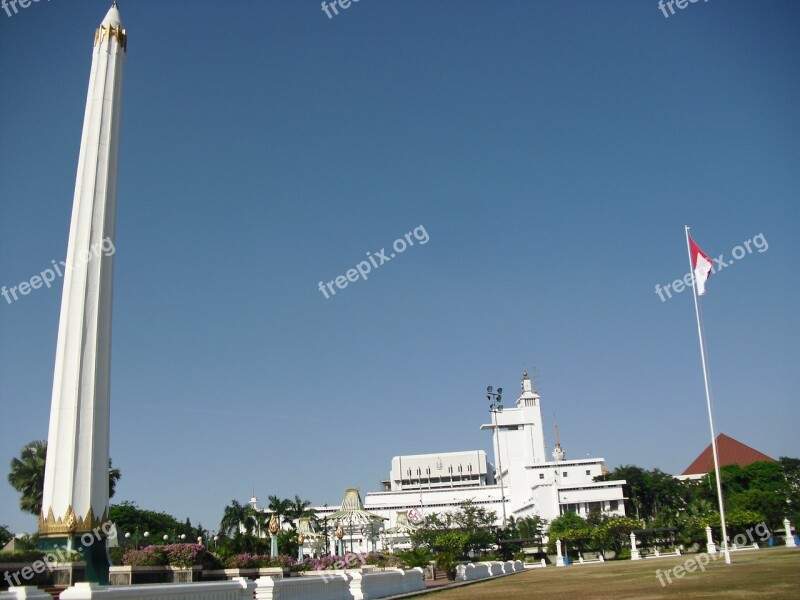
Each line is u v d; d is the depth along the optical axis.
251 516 115.44
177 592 18.34
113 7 42.53
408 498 181.12
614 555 106.56
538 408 182.88
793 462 154.00
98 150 38.88
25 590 13.64
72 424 34.38
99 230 37.59
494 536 114.31
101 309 36.62
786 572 38.00
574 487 150.12
